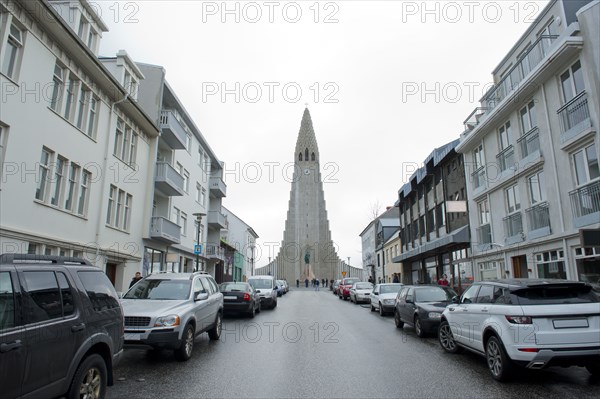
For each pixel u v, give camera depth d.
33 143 12.81
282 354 9.46
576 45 13.51
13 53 12.24
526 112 17.25
